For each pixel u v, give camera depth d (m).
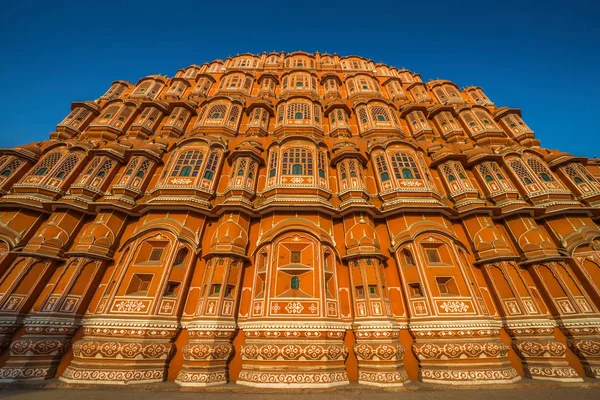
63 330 9.82
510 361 10.27
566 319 10.41
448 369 9.29
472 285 10.93
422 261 11.45
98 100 22.39
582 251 11.59
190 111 20.16
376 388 8.64
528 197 13.83
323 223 12.52
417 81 26.47
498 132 18.44
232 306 10.46
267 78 24.34
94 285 11.12
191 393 8.06
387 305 10.54
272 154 15.40
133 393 7.95
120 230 12.58
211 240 12.06
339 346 9.49
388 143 15.66
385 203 13.29
